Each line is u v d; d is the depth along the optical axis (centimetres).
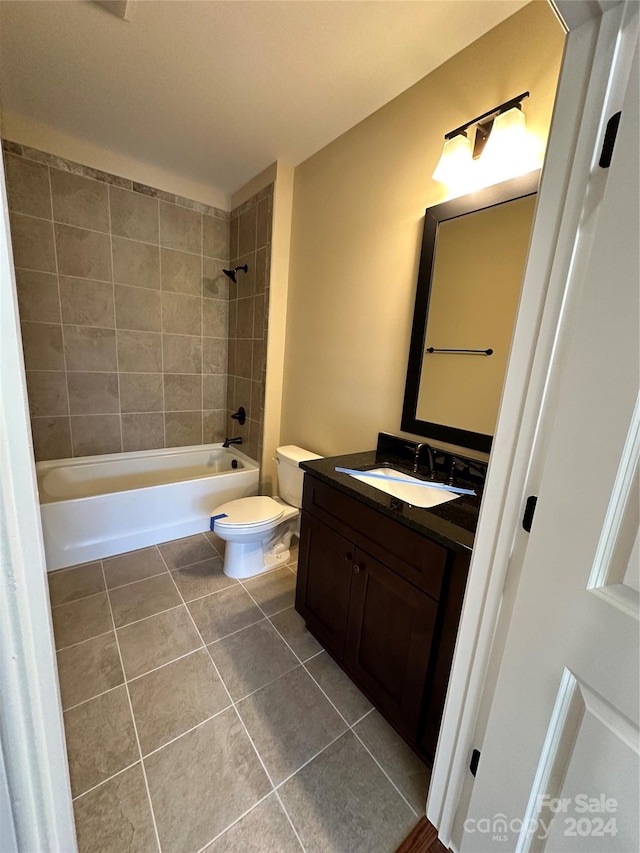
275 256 239
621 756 55
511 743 73
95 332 246
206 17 127
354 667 137
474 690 84
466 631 85
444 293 148
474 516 111
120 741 117
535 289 67
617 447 53
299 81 156
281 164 227
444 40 132
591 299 55
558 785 65
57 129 205
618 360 52
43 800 50
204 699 133
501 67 125
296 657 155
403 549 112
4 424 39
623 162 50
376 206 177
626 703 54
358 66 146
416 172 157
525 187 120
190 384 294
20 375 40
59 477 239
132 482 272
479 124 129
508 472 74
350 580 135
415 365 161
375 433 188
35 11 127
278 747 118
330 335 213
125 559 220
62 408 243
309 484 156
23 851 50
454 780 91
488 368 136
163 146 216
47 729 50
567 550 60
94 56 148
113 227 238
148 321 265
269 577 210
